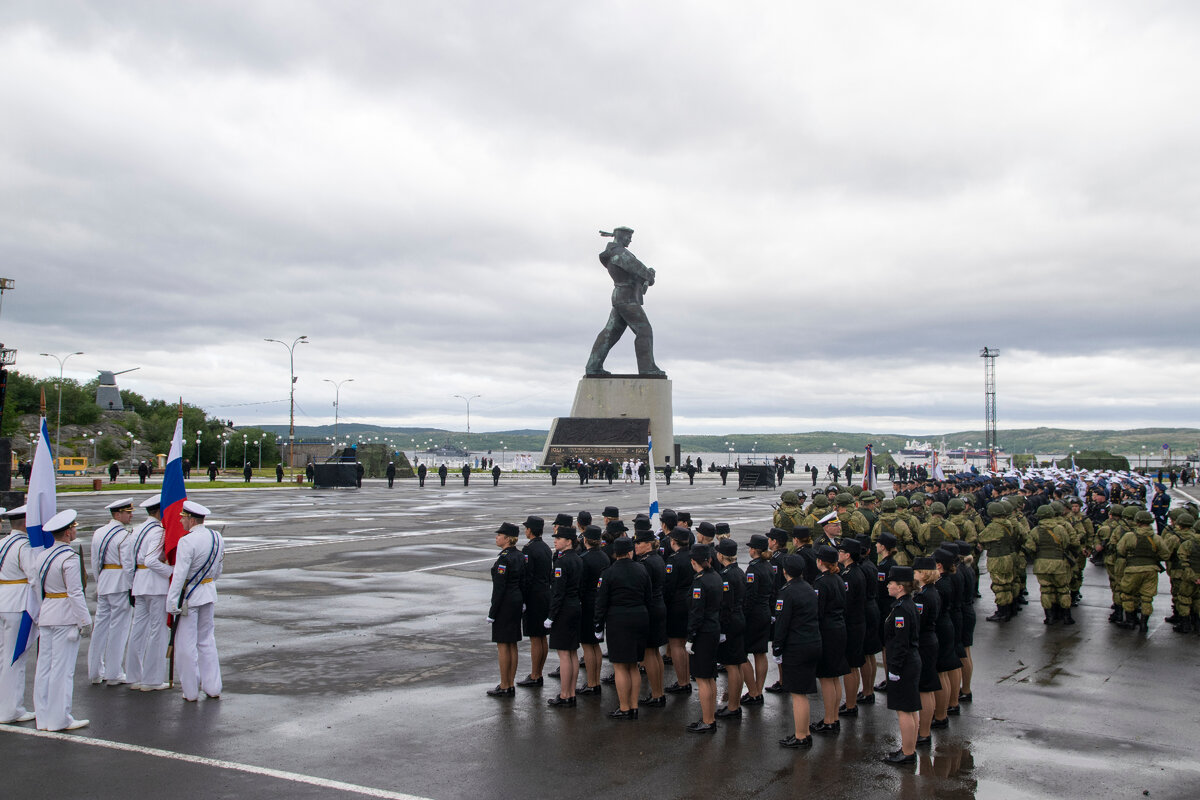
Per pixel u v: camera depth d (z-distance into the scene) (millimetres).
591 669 11633
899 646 8969
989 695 11586
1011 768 8844
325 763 8719
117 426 118812
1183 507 16328
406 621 15688
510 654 11203
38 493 10273
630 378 82062
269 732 9688
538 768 8688
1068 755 9250
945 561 10297
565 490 60375
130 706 10625
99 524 32031
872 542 15898
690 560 11523
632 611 10359
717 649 10125
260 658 13023
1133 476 34812
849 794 8133
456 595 18266
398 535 29766
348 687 11539
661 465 81062
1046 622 16516
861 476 84500
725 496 53344
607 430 81062
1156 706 11078
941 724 10195
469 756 9008
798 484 74312
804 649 9422
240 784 8109
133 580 11617
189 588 10812
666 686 12172
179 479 11461
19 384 111062
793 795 8086
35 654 13188
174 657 11398
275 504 45062
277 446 117688
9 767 8508
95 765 8578
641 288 83438
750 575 11180
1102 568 25422
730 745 9516
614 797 7961
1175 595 15750
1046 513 16734
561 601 10812
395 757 8930
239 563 22781
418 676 12133
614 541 10898
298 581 19906
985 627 16234
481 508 42250
